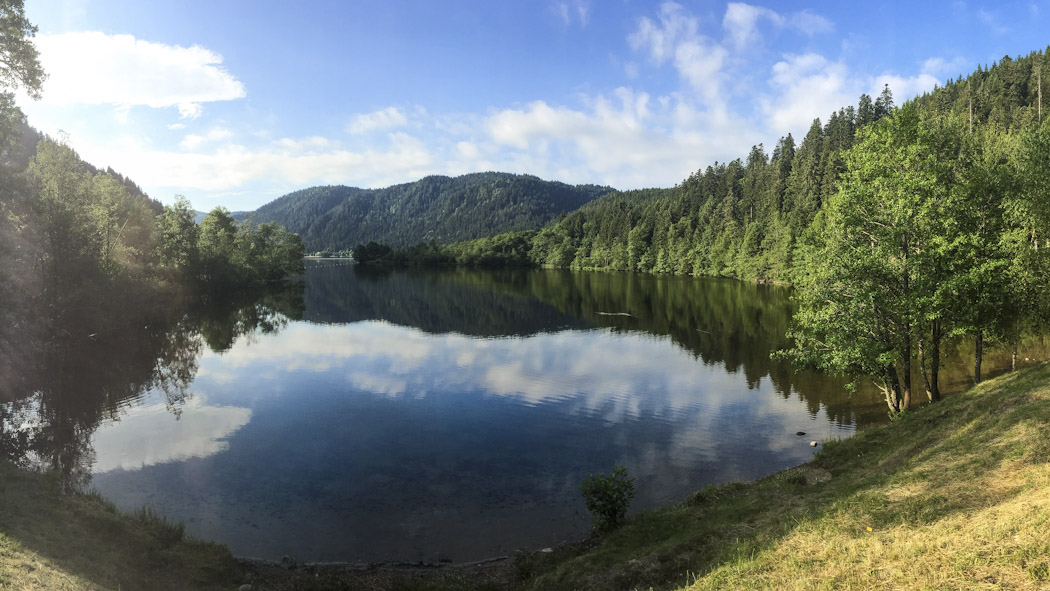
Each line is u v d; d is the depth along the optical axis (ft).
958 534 22.71
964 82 386.52
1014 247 56.03
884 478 36.32
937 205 57.11
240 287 298.56
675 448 62.44
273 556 39.83
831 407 76.59
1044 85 311.68
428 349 126.21
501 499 49.73
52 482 42.75
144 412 77.46
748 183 417.28
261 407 79.97
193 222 241.76
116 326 137.59
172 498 49.44
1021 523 21.49
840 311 62.69
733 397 83.46
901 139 58.54
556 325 162.09
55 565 27.58
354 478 54.39
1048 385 41.83
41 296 113.80
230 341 138.21
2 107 79.46
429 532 43.65
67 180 137.08
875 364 62.95
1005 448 32.32
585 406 79.92
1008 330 65.67
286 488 52.01
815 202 299.58
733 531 33.24
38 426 70.85
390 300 239.71
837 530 27.63
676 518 39.55
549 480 53.93
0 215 96.89
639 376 98.32
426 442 65.05
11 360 94.22
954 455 35.27
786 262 275.80
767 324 154.61
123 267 153.38
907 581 20.21
